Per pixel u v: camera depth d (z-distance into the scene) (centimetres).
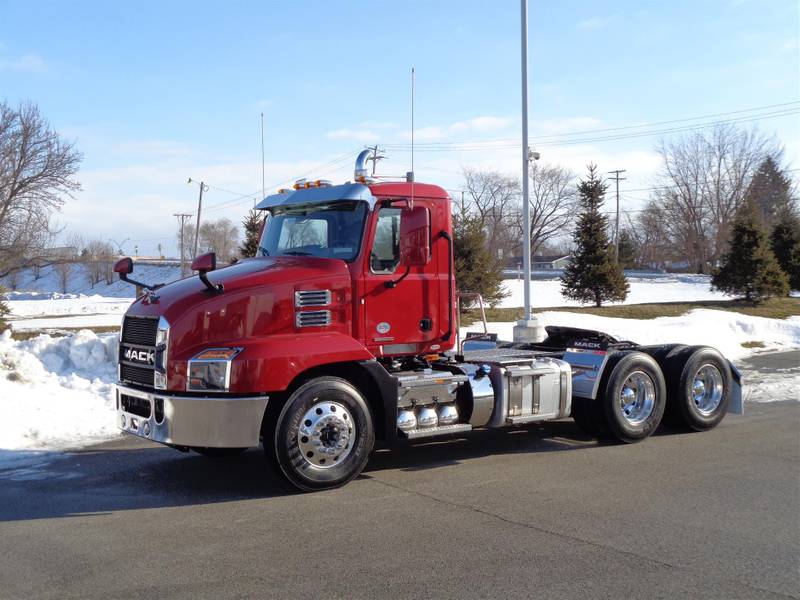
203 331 645
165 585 458
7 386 1083
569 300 3566
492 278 2633
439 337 758
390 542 532
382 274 722
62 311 3931
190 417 629
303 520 587
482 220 2675
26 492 684
